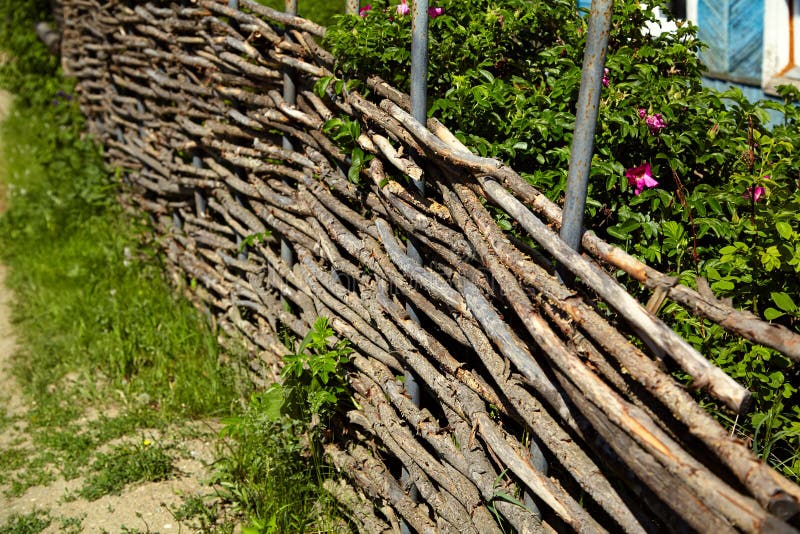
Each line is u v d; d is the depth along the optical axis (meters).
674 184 2.92
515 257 2.11
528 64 3.20
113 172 6.29
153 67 4.92
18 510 3.41
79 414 4.08
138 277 5.23
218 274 4.40
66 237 6.09
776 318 2.52
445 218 2.53
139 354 4.45
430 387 2.58
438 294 2.46
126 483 3.53
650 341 1.79
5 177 7.42
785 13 4.28
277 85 3.51
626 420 1.67
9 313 5.30
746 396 1.56
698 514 1.52
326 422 3.20
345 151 2.97
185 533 3.20
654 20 3.21
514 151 2.74
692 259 2.74
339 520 3.04
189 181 4.48
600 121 2.78
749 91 4.55
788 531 1.37
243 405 3.87
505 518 2.28
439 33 3.08
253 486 3.23
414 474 2.66
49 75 9.10
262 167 3.67
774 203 2.67
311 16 5.72
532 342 2.17
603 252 2.01
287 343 3.56
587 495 2.13
